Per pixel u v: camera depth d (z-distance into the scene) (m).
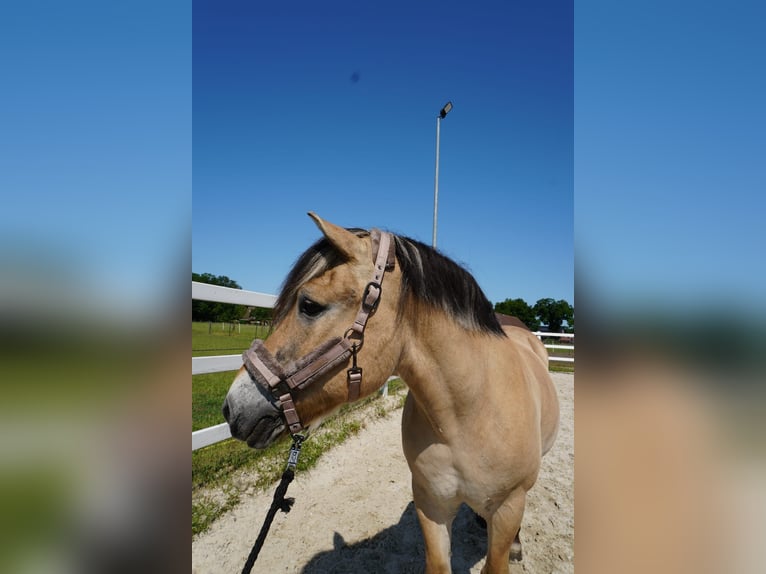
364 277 1.47
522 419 1.71
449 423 1.65
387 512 3.32
